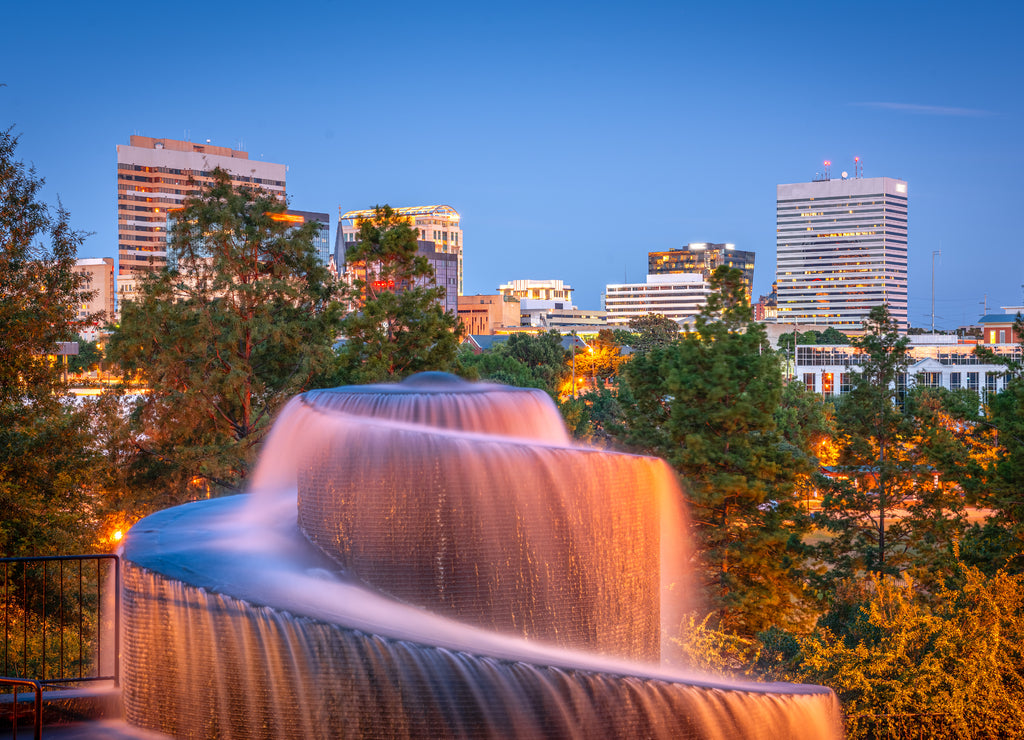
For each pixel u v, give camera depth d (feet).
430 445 28.07
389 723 22.97
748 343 79.20
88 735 25.32
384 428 28.66
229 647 23.94
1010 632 44.88
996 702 41.42
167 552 28.76
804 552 82.53
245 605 23.80
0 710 26.16
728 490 73.36
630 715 24.36
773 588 75.10
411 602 27.84
